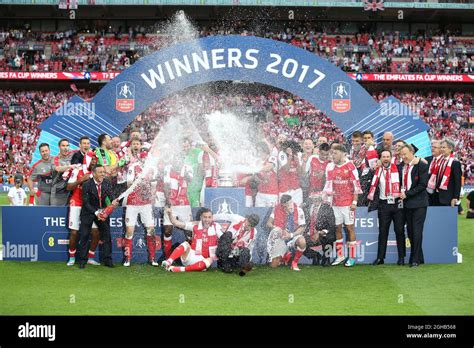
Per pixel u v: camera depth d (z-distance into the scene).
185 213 9.00
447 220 9.29
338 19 38.19
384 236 9.10
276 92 32.41
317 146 10.34
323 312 6.37
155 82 10.55
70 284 7.69
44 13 37.44
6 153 31.06
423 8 35.66
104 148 9.42
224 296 7.09
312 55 10.59
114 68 35.09
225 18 37.81
